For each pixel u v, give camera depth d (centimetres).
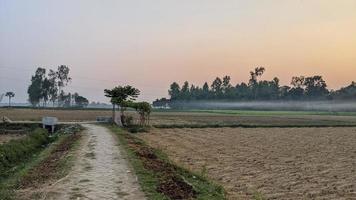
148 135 5469
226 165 2792
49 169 2100
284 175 2431
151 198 1449
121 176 1870
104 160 2419
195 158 3139
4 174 2138
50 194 1509
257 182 2202
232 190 1977
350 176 2422
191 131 6316
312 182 2230
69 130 5628
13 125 6650
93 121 8312
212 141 4653
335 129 7281
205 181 1930
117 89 7219
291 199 1833
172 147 3944
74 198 1448
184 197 1471
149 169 2078
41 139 4297
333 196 1909
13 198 1440
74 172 1977
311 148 3997
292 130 6881
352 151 3756
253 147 4028
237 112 17412
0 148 2772
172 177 1844
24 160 2922
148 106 7194
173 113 15175
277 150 3791
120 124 7038
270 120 10350
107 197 1466
